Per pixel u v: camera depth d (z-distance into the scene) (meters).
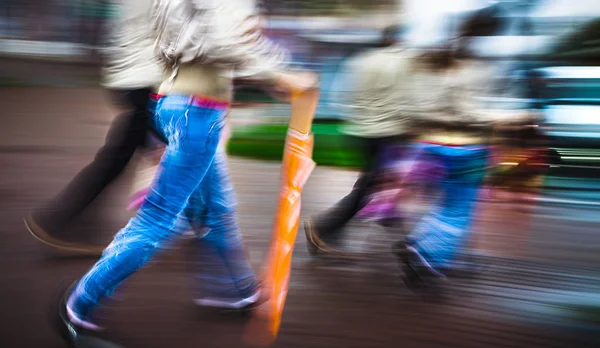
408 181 4.09
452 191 3.74
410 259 3.81
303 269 4.15
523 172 5.87
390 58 3.91
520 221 5.33
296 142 2.91
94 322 3.25
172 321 3.35
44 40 17.14
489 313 3.66
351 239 4.69
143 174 3.93
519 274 4.22
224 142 3.18
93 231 4.40
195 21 2.66
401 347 3.23
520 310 3.71
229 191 3.29
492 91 3.75
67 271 3.87
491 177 5.81
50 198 5.32
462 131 3.67
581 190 6.12
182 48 2.68
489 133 3.74
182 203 2.78
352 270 4.16
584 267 4.39
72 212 4.07
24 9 16.95
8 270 3.85
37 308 3.39
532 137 5.80
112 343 2.80
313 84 2.84
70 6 16.88
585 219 5.46
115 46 3.86
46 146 7.42
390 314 3.59
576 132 6.10
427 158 3.75
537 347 3.30
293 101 2.87
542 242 4.85
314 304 3.66
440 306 3.72
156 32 2.85
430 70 3.71
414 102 3.77
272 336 3.26
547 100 6.06
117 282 2.75
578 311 3.72
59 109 10.41
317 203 5.64
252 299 3.42
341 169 6.91
